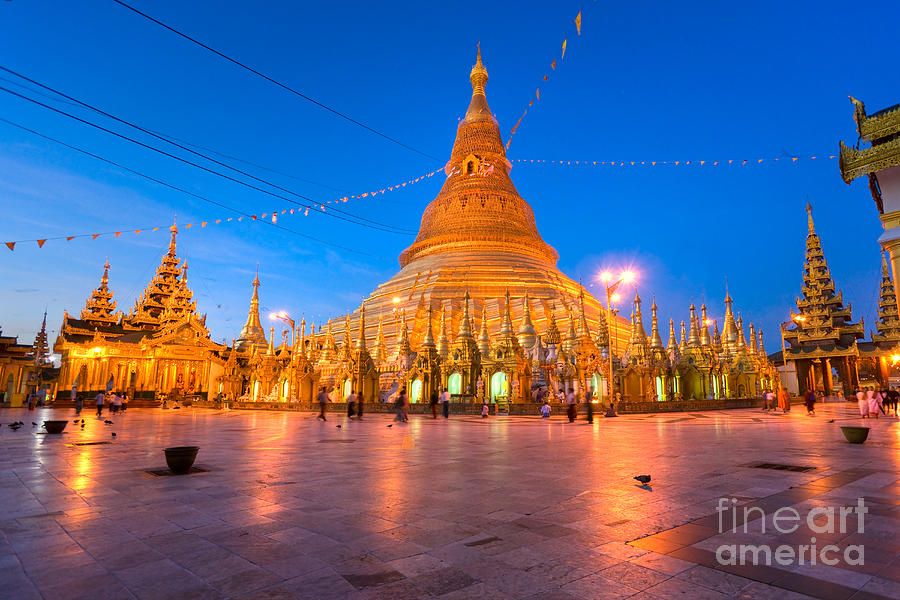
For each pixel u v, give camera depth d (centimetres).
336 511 940
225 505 988
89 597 563
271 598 561
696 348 7125
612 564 662
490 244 9406
